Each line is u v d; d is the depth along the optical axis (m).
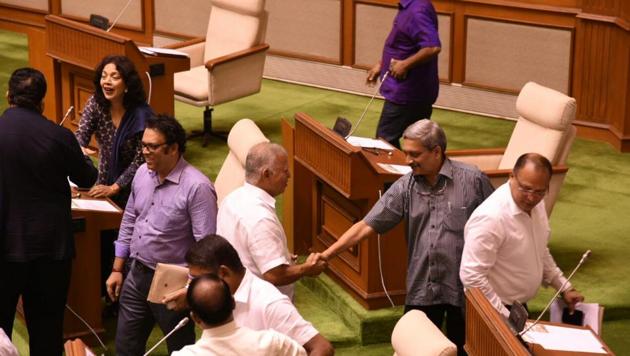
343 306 11.16
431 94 13.26
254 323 7.20
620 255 12.37
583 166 15.14
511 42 16.73
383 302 10.95
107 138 11.08
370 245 10.76
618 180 14.68
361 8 18.00
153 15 19.97
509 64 16.86
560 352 7.71
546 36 16.36
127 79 10.80
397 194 9.09
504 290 8.60
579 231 13.01
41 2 21.48
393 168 10.76
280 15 18.73
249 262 8.38
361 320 10.82
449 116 17.28
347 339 10.89
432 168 8.84
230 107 17.59
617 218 13.41
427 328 7.41
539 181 8.23
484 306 7.61
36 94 9.21
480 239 8.38
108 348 10.77
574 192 14.26
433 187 8.98
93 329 10.77
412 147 8.78
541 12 16.27
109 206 10.66
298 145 11.52
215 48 16.27
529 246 8.51
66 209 9.37
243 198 8.41
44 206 9.20
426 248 9.02
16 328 11.20
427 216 8.99
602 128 16.02
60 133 9.18
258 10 15.75
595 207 13.77
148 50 14.52
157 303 8.65
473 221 8.42
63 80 15.01
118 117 11.03
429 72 13.16
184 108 17.52
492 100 17.14
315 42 18.59
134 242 9.20
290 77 18.95
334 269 11.45
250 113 17.34
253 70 15.83
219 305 6.41
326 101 18.03
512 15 16.59
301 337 7.17
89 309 10.71
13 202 9.12
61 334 9.62
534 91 12.00
